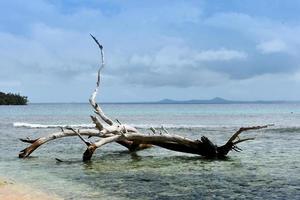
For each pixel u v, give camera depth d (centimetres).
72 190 1462
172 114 11619
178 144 2397
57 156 2486
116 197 1362
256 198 1368
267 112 13550
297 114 11294
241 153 2630
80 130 2333
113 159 2372
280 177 1761
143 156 2519
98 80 2538
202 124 6262
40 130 4909
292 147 2969
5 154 2578
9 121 7481
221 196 1398
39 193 1379
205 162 2244
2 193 1349
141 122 6988
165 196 1393
